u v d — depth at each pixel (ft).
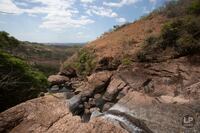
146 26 89.56
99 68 76.38
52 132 13.42
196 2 70.54
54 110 15.52
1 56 38.34
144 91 50.29
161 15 92.22
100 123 13.97
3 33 81.25
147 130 33.17
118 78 59.21
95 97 58.03
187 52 56.49
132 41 80.38
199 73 48.78
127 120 36.88
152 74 55.26
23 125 14.14
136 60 66.08
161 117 34.96
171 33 61.72
